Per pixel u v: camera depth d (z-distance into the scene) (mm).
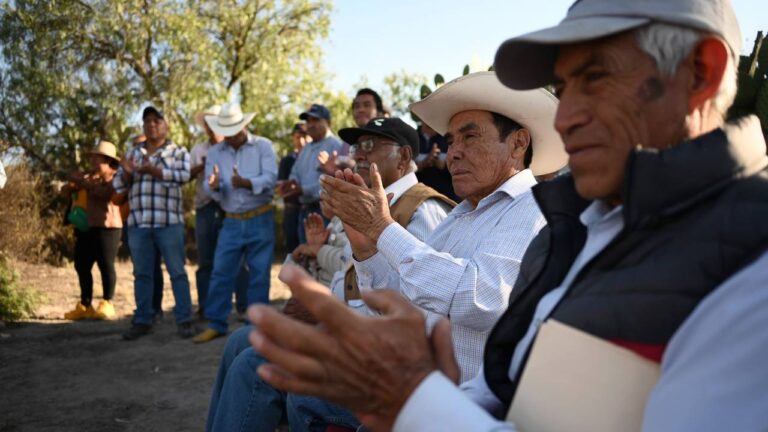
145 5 12094
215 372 4660
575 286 1026
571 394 949
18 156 10680
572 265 1179
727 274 858
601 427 917
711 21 968
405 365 918
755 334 773
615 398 911
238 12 12914
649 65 980
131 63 12078
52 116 11430
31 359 5062
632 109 989
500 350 1230
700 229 896
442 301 1945
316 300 893
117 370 4754
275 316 889
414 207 2609
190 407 3977
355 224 2092
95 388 4344
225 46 13258
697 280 875
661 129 990
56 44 11305
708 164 904
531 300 1212
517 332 1216
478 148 2238
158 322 6434
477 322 1937
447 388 904
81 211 6707
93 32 11656
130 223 5738
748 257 848
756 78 2062
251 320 894
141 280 5754
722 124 983
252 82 13258
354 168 3064
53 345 5504
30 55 11242
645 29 972
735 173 908
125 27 11758
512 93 2143
